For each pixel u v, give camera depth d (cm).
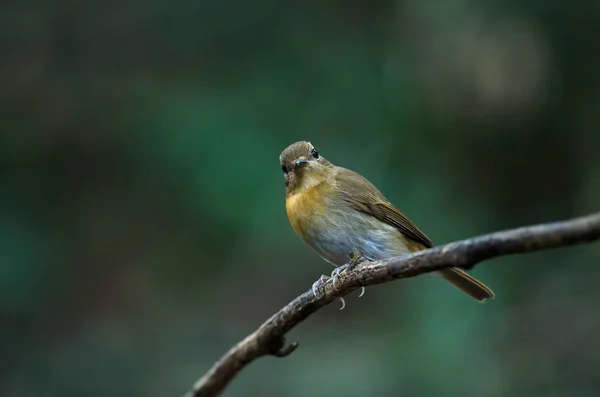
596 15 1224
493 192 1266
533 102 1262
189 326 1332
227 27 1349
